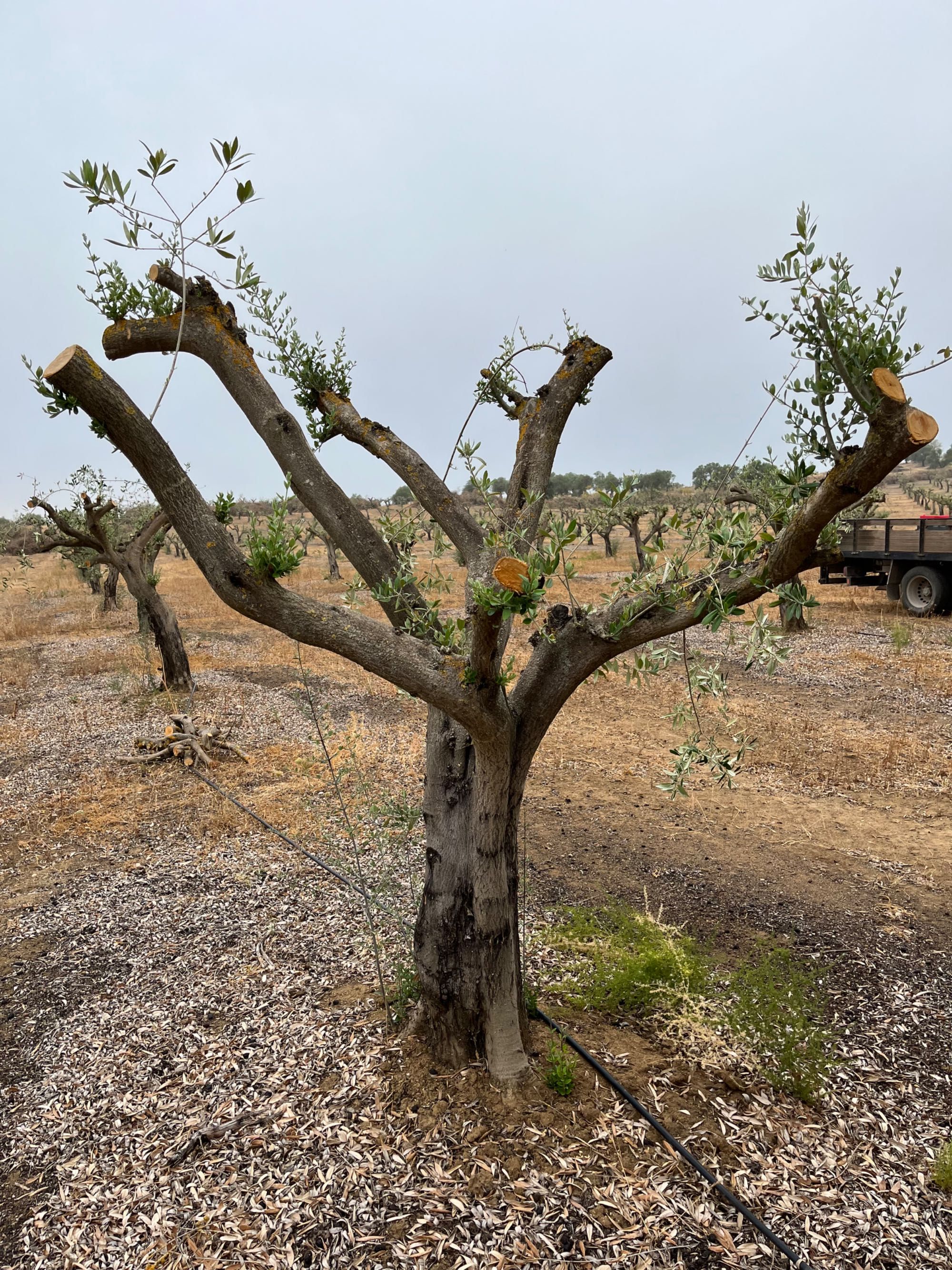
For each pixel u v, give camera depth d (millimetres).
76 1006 4262
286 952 4645
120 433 2303
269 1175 2988
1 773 8469
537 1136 3066
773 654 2275
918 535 15133
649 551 2688
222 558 2416
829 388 2229
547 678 3078
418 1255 2629
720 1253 2629
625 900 5191
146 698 11250
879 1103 3346
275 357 3705
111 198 2193
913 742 8344
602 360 3486
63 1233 2818
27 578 30922
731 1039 3678
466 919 3373
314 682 12219
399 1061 3500
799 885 5387
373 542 3332
